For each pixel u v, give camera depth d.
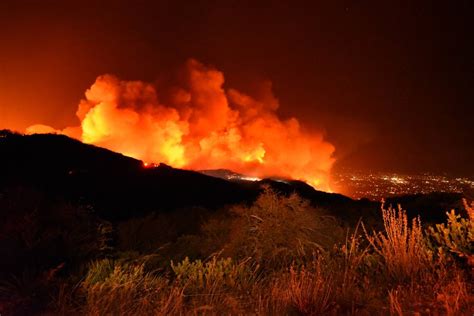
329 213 11.18
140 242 9.42
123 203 18.92
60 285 5.02
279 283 5.33
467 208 5.62
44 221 6.74
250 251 7.35
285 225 7.56
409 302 4.45
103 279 5.44
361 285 5.13
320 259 5.73
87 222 7.07
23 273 5.13
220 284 5.33
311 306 4.44
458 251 5.28
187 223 11.35
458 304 4.16
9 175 22.20
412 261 5.32
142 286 5.32
